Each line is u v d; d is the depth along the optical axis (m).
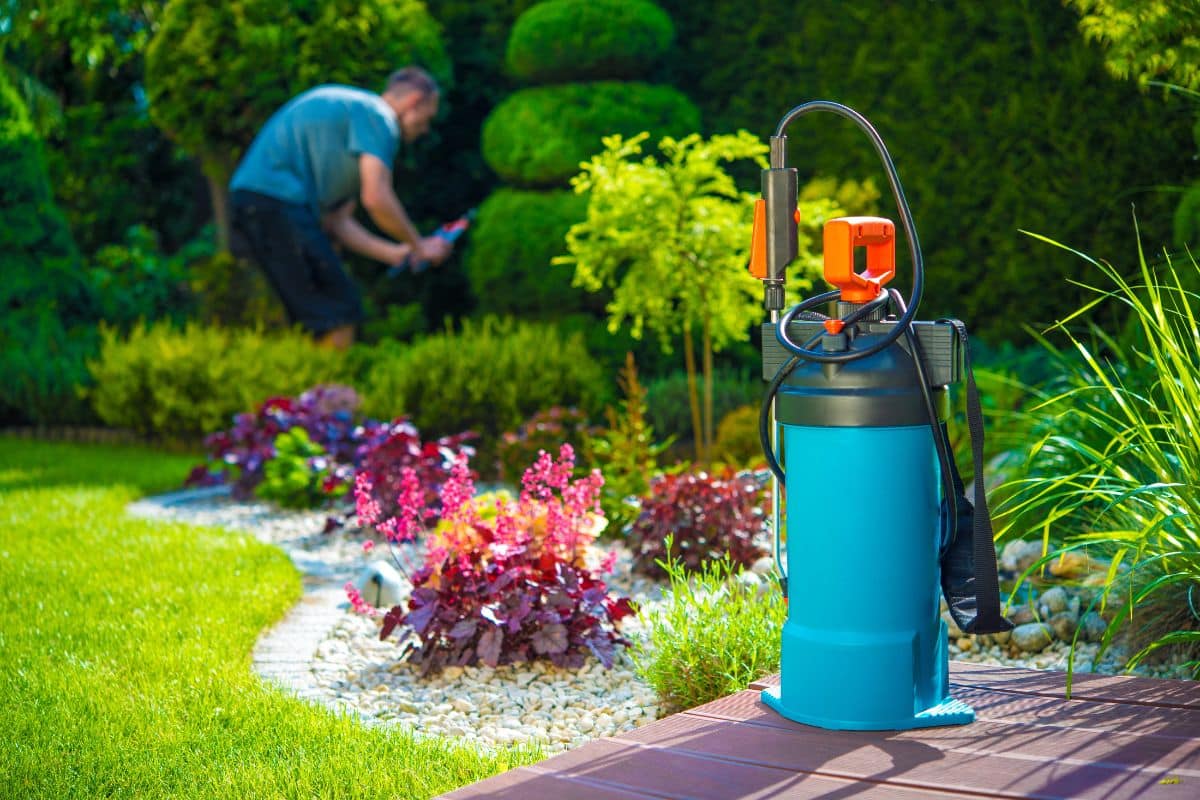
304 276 10.35
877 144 2.59
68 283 11.78
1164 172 8.38
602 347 10.51
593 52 10.75
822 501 2.55
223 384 9.70
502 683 3.84
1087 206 8.66
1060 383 5.87
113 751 3.00
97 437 11.01
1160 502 3.25
